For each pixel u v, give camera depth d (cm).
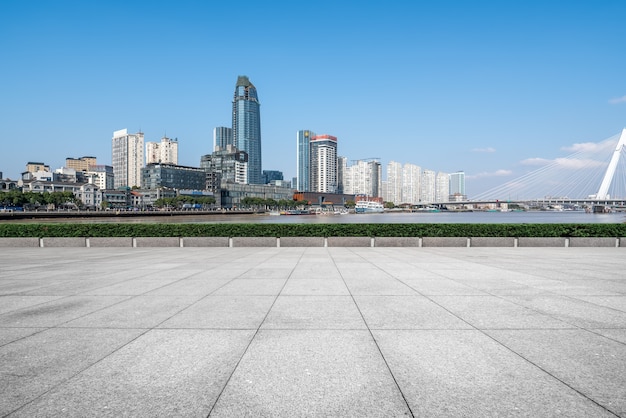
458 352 529
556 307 783
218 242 2505
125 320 693
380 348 545
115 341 578
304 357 512
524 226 2522
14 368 478
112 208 18988
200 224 2573
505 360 500
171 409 379
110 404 390
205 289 996
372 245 2483
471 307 786
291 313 741
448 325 656
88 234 2595
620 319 691
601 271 1311
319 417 364
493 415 367
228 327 648
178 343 569
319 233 2555
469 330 628
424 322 675
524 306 793
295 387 426
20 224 2612
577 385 429
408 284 1061
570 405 385
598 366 480
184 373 462
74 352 532
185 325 661
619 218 15275
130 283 1089
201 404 389
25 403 392
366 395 407
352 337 594
